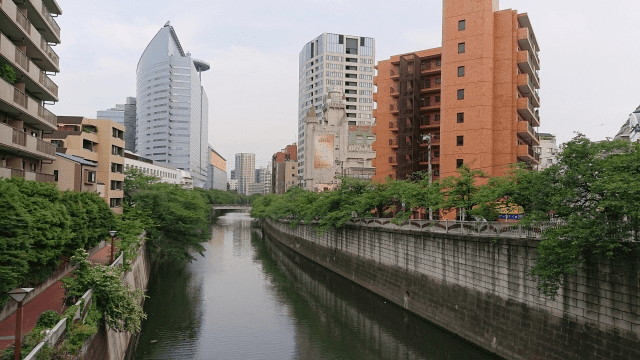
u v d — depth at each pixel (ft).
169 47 629.92
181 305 123.44
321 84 469.98
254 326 106.63
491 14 153.58
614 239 58.08
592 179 62.39
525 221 74.02
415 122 193.16
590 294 65.21
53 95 117.08
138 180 235.61
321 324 109.09
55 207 70.74
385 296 130.41
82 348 49.16
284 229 277.03
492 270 86.53
